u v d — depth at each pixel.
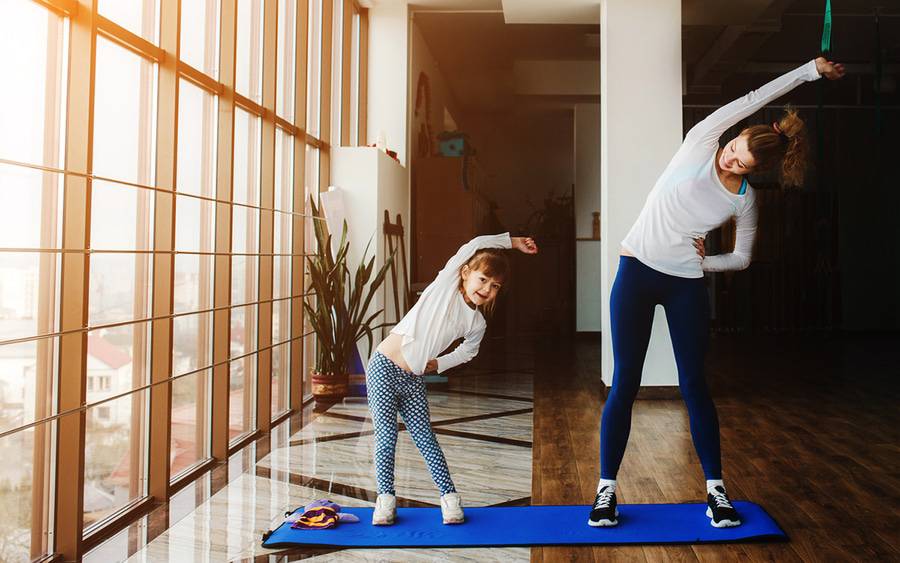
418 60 6.97
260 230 4.03
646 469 3.18
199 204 3.26
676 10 4.96
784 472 3.12
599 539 2.29
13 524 2.00
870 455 3.40
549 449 3.55
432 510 2.58
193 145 3.20
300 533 2.33
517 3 5.29
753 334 9.60
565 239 9.66
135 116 2.70
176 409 3.02
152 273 2.77
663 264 2.48
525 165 10.80
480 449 3.55
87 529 2.34
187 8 3.12
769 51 8.34
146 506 2.65
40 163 2.12
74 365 2.13
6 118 1.98
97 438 2.45
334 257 5.06
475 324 2.41
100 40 2.46
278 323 4.39
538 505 2.67
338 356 4.84
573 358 7.14
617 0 4.99
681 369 2.54
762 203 9.75
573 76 8.77
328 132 5.21
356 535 2.32
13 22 1.99
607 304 5.09
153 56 2.74
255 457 3.39
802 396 5.04
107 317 2.53
